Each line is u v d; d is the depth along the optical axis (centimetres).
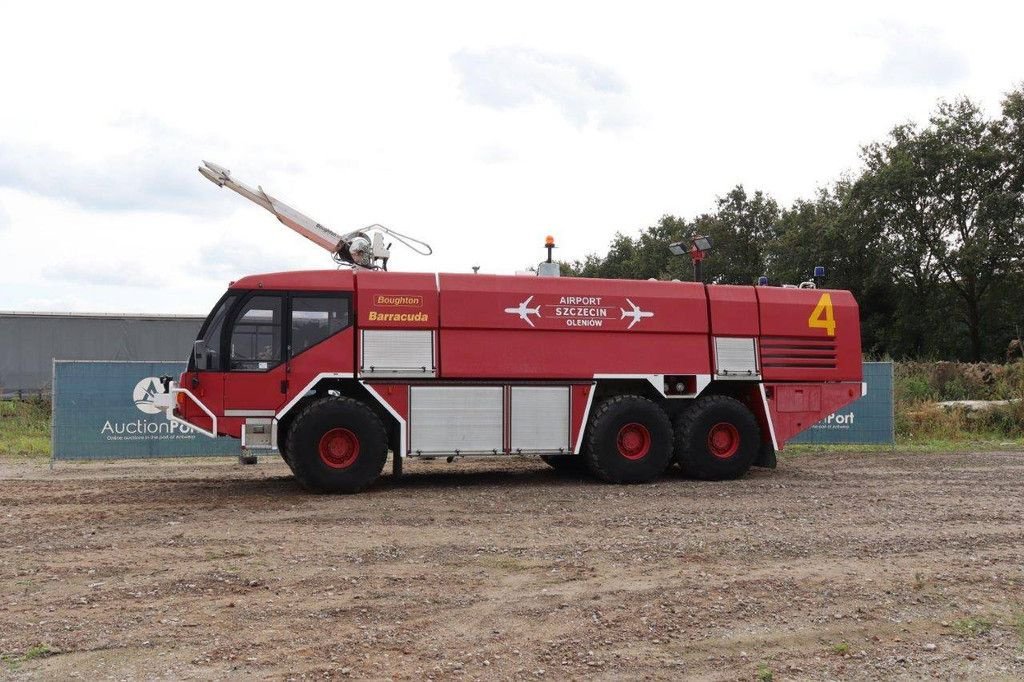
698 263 1393
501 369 1212
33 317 2786
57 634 597
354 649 576
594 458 1243
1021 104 4000
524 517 991
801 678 545
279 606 659
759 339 1317
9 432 2109
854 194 4234
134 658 556
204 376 1137
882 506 1063
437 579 732
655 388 1273
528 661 561
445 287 1203
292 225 1379
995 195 3903
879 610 662
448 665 552
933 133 4100
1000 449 1770
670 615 646
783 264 4488
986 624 637
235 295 1151
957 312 4203
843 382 1353
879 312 4359
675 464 1452
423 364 1188
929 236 4109
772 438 1323
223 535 891
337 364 1166
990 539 880
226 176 1355
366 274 1188
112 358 2861
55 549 831
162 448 1570
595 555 810
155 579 727
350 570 757
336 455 1157
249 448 1148
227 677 528
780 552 823
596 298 1253
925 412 2094
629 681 534
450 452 1198
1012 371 2470
